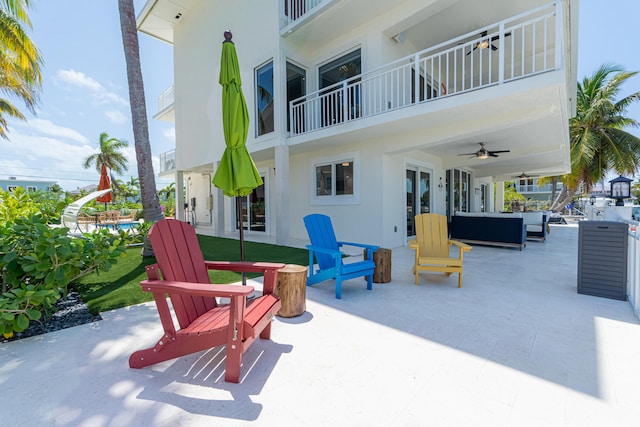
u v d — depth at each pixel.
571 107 8.73
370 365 2.09
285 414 1.60
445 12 6.77
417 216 4.84
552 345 2.36
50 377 1.92
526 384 1.86
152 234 2.07
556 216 17.27
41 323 2.79
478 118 5.55
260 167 10.32
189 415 1.59
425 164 8.89
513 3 6.48
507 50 8.22
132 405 1.67
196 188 14.44
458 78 10.17
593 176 15.26
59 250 2.59
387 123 5.85
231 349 1.87
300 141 7.41
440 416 1.59
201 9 10.09
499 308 3.19
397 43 7.50
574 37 6.21
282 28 7.53
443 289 3.92
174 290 1.89
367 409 1.64
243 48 8.56
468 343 2.40
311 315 3.01
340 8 6.64
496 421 1.55
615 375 1.95
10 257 2.44
